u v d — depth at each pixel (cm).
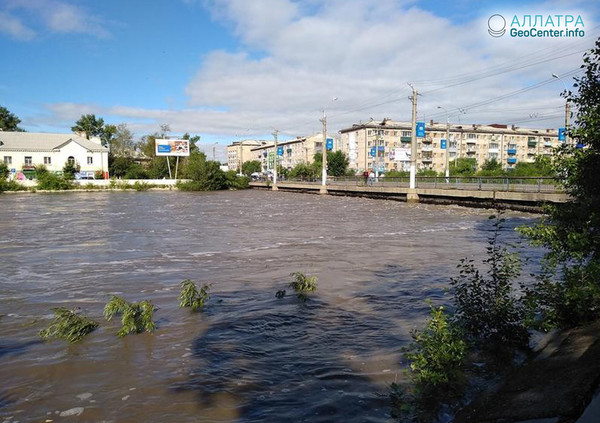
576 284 517
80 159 7619
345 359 546
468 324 545
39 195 5716
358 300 816
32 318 729
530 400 355
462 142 10050
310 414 417
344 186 5009
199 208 3416
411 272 1063
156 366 532
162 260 1250
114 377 504
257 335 638
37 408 439
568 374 372
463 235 1753
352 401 439
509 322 547
